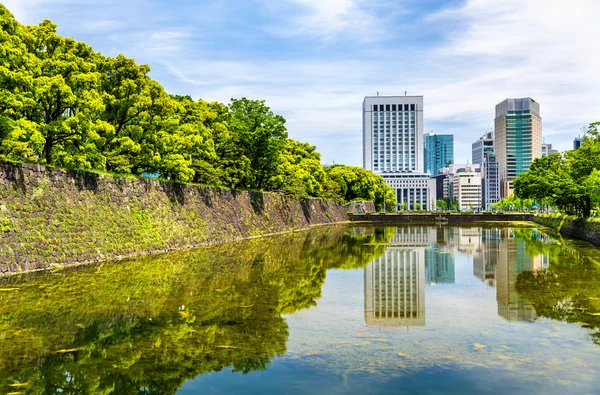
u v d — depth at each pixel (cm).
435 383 926
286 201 6544
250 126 4931
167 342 1159
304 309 1540
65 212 2439
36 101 2495
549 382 927
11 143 2080
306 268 2509
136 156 3259
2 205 2064
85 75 2522
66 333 1219
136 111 3125
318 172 8312
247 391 888
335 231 6341
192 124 3875
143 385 909
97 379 934
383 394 877
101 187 2786
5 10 2231
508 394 873
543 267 2552
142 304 1553
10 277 1969
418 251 3528
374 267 2622
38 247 2202
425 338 1221
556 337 1221
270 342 1177
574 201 5025
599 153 4875
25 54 2323
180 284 1925
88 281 1934
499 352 1106
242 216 4800
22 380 923
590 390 888
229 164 4691
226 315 1431
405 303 1664
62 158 2803
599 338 1212
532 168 6762
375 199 14475
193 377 952
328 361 1049
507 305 1614
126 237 2861
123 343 1152
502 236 5228
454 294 1833
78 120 2489
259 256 3011
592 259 2895
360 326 1340
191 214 3766
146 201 3212
